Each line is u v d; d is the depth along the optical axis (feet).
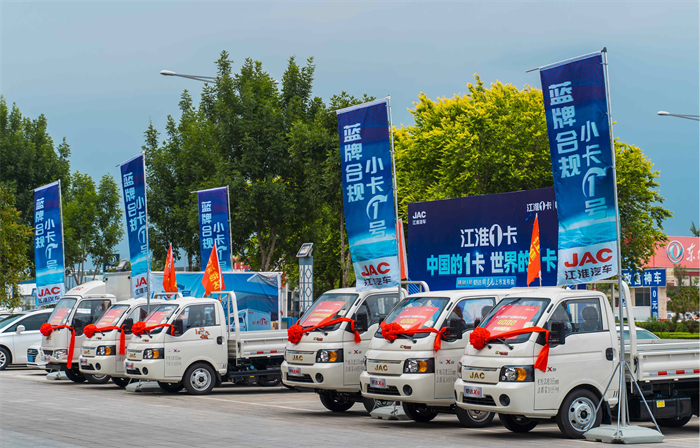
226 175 109.81
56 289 89.92
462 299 45.42
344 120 53.93
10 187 137.39
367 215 52.60
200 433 40.24
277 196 110.01
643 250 130.93
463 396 40.24
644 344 47.98
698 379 42.88
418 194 129.90
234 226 109.60
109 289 86.02
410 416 46.93
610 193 40.09
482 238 60.13
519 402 37.76
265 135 113.19
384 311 51.88
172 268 74.79
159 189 118.11
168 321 62.23
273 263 123.44
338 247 141.90
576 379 39.06
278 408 54.24
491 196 59.52
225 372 64.03
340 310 50.67
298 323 51.55
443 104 138.41
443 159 125.39
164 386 64.90
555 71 41.63
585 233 40.68
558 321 39.24
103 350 67.67
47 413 49.11
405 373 43.45
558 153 41.63
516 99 125.08
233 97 114.32
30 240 142.51
